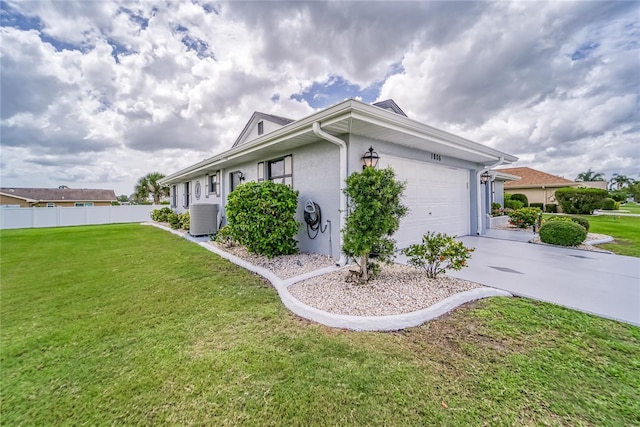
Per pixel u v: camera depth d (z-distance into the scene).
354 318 3.05
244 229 6.01
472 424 1.74
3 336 2.98
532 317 3.09
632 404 1.87
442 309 3.26
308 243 6.41
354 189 4.02
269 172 7.85
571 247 6.86
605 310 3.20
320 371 2.28
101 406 1.96
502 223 12.29
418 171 6.89
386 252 4.05
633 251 6.47
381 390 2.05
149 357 2.54
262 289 4.38
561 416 1.79
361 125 4.70
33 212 17.80
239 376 2.24
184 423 1.80
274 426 1.77
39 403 2.00
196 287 4.50
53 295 4.24
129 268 5.80
